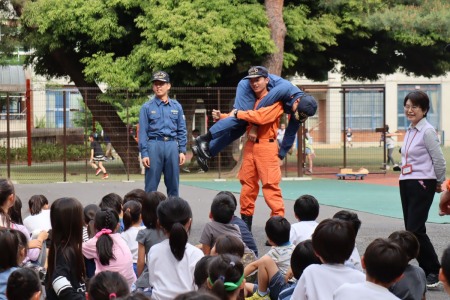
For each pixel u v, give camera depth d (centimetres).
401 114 5241
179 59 2256
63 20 2342
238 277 487
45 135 3291
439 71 2962
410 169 883
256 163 1055
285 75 2908
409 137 892
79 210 618
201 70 2341
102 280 462
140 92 2386
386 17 2453
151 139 1163
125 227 799
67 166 2898
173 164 1170
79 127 3406
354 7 2561
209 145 1067
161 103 1169
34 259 799
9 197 759
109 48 2452
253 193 1073
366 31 2591
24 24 2478
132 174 2559
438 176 875
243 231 830
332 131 4875
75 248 615
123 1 2320
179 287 628
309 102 1036
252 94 1059
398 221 1375
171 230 630
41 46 2498
